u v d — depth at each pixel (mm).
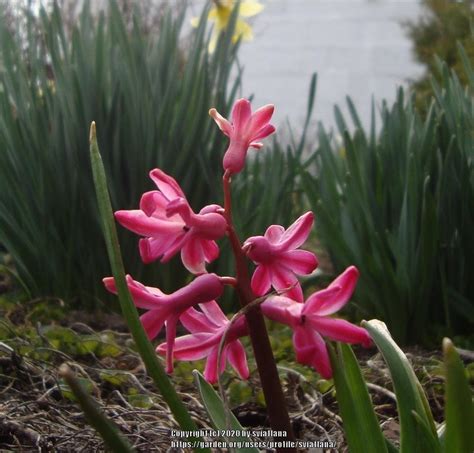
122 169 973
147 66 965
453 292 909
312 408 564
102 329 923
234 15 999
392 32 3820
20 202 994
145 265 969
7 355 673
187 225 309
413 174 875
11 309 936
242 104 339
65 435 494
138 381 637
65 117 963
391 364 328
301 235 328
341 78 3850
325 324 308
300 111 3875
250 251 327
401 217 900
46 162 978
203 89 964
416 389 325
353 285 303
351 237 947
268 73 3941
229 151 337
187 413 303
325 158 1014
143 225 309
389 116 971
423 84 2074
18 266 1020
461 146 909
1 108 990
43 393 591
